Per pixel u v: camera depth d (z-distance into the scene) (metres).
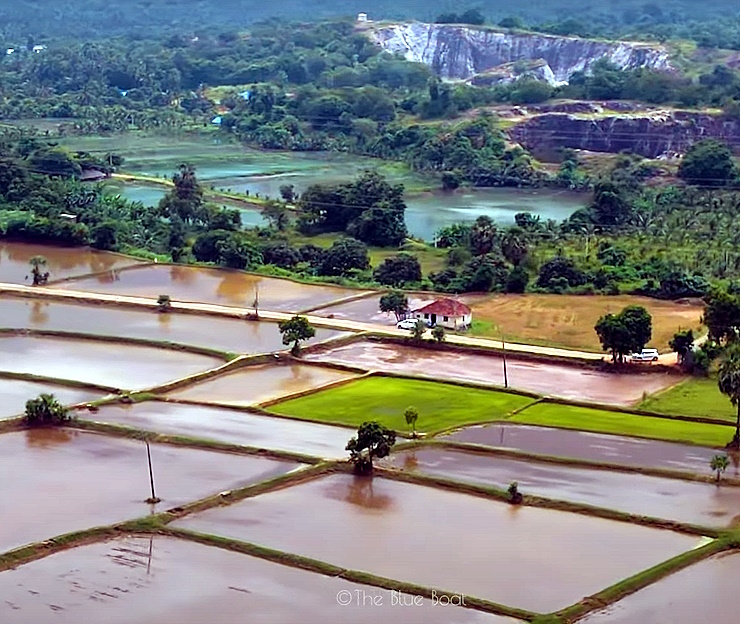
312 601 58.38
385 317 123.12
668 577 61.16
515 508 71.12
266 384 100.38
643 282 134.38
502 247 147.25
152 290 136.50
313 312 125.94
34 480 75.69
